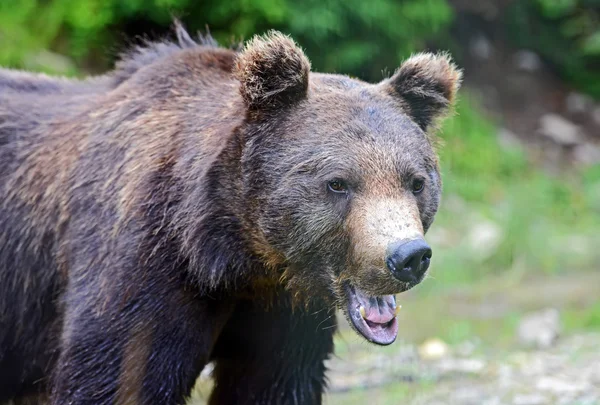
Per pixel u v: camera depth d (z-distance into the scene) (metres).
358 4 24.44
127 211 9.71
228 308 10.07
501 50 33.19
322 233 9.11
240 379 10.79
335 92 9.52
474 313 19.92
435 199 9.64
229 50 10.77
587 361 15.67
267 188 9.24
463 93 30.42
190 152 9.67
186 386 9.95
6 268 10.80
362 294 9.16
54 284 10.51
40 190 10.59
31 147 10.87
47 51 23.02
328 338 10.57
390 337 9.14
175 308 9.62
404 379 14.90
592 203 27.27
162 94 10.30
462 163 27.75
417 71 9.84
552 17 33.75
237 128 9.46
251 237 9.45
